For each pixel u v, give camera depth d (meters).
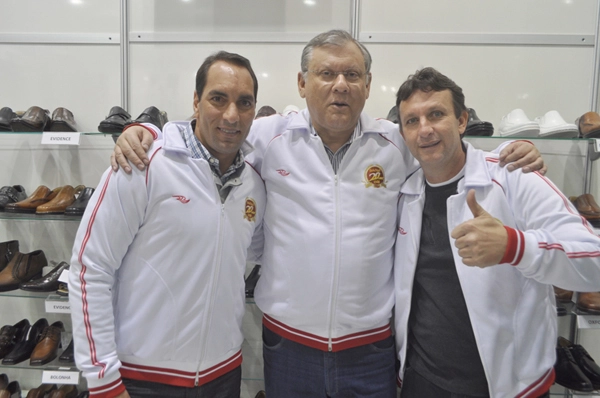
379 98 1.92
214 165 1.14
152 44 1.93
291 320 1.26
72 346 1.79
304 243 1.22
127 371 1.10
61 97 1.96
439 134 1.07
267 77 1.93
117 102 1.95
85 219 1.06
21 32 1.95
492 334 1.06
